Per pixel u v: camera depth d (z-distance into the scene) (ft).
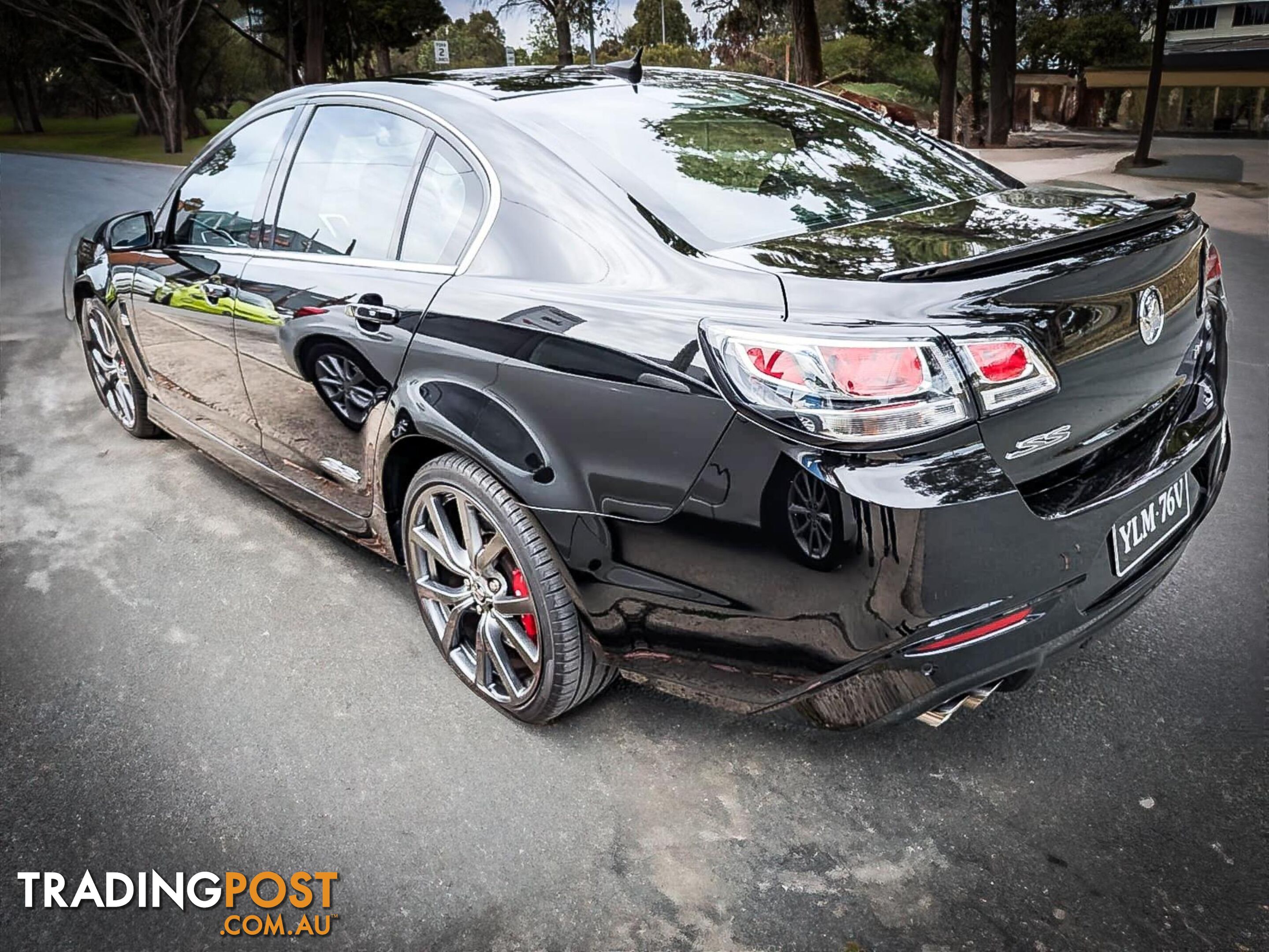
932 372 5.63
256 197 10.50
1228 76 139.33
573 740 8.14
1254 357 17.78
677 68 10.87
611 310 6.77
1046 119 163.12
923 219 7.45
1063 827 6.99
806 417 5.73
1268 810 7.04
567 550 7.11
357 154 9.32
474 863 6.89
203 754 8.08
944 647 6.03
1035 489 6.23
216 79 170.30
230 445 11.72
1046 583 6.27
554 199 7.59
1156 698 8.30
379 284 8.52
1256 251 29.07
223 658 9.44
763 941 6.19
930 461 5.72
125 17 109.60
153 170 78.79
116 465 14.17
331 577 10.94
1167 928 6.13
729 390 5.99
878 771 7.63
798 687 6.48
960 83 142.31
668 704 8.57
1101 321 6.37
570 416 6.86
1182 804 7.14
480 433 7.44
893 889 6.53
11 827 7.33
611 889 6.64
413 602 10.43
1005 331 5.81
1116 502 6.62
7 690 9.02
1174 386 7.38
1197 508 7.85
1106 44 151.33
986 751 7.79
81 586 10.83
